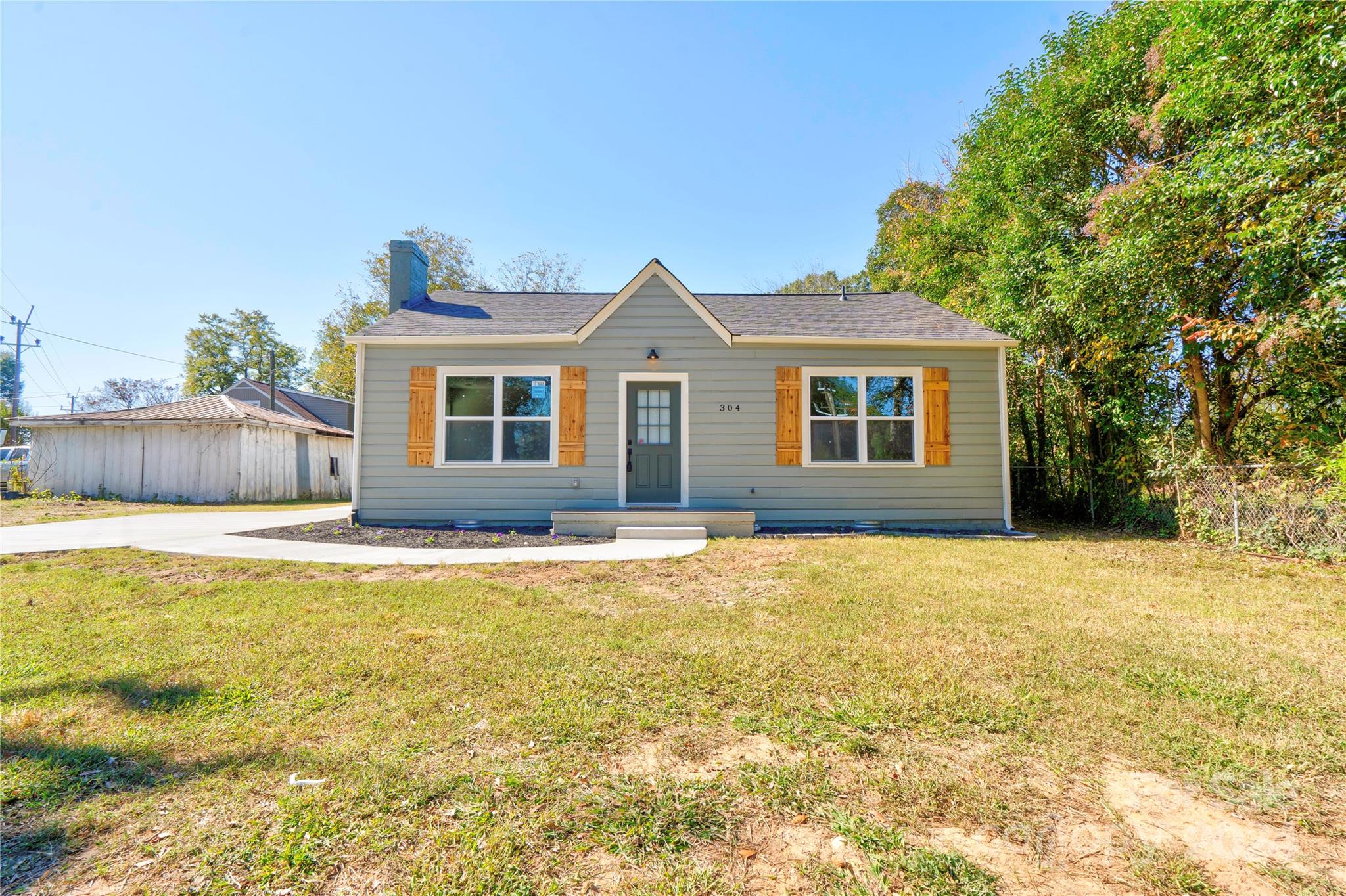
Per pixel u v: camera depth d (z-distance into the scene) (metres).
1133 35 9.93
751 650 3.56
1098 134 10.51
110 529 9.23
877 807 2.04
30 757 2.28
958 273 15.73
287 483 17.42
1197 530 8.16
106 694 2.89
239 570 6.05
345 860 1.75
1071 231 10.68
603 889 1.65
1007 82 12.59
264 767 2.24
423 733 2.52
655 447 9.77
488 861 1.75
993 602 4.70
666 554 7.01
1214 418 9.38
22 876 1.65
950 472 9.78
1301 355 7.31
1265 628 4.09
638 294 9.77
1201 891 1.65
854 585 5.30
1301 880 1.69
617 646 3.64
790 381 9.75
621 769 2.27
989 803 2.05
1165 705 2.81
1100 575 5.81
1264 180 6.64
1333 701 2.86
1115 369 9.98
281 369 40.03
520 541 8.17
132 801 2.02
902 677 3.12
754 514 8.80
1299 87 6.50
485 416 9.66
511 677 3.14
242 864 1.72
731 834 1.90
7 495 15.21
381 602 4.73
